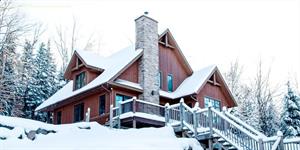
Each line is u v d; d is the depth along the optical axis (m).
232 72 42.50
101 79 22.80
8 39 29.80
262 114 37.53
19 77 33.38
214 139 14.62
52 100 27.88
